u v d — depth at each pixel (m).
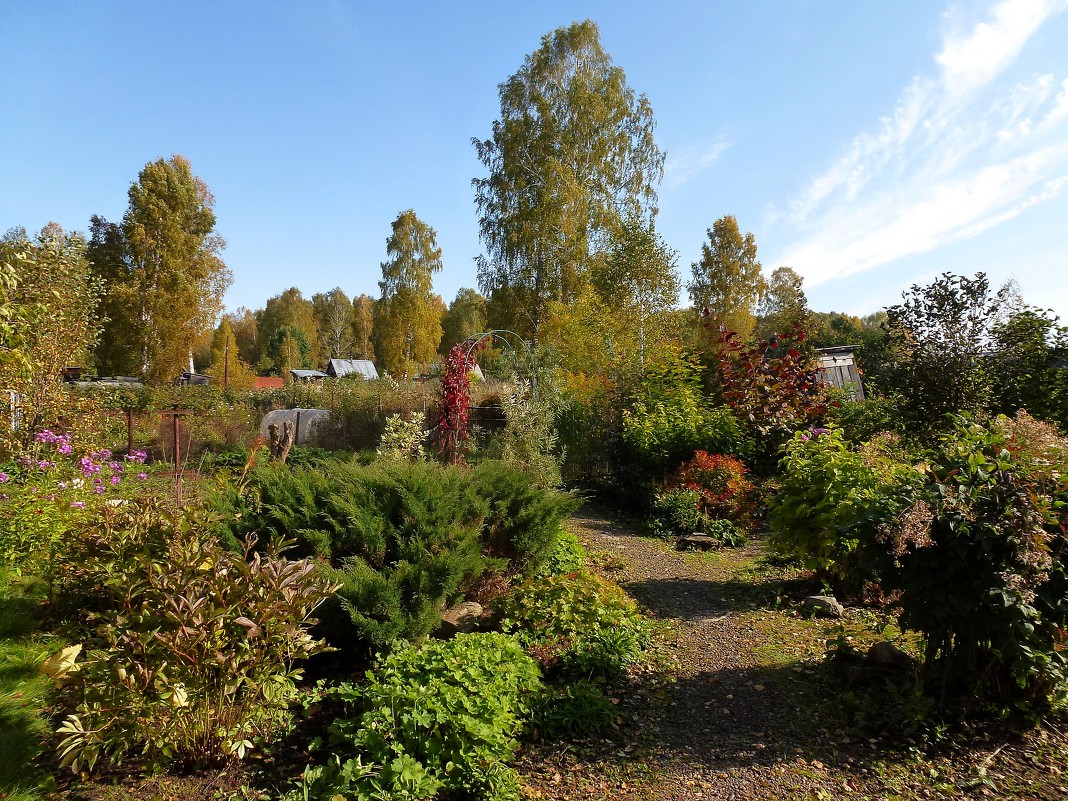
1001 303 7.52
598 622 4.83
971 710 3.49
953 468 3.55
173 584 3.23
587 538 8.04
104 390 12.66
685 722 3.75
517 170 23.72
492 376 16.88
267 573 3.32
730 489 8.65
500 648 3.88
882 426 8.55
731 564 7.01
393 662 3.67
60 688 3.32
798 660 4.43
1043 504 3.15
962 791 2.93
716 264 35.75
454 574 4.50
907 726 3.44
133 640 3.01
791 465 5.95
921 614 3.45
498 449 9.47
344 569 4.51
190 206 32.50
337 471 5.52
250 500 5.11
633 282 17.06
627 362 13.01
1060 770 3.02
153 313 30.50
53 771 3.08
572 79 23.39
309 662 4.36
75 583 4.75
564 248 23.38
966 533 3.23
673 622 5.32
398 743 3.00
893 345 8.05
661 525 8.45
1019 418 3.92
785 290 42.50
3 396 7.80
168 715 3.03
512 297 23.61
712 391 13.05
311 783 2.93
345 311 79.38
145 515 4.42
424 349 40.34
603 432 11.32
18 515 5.36
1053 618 3.22
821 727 3.59
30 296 7.00
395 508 5.10
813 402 10.64
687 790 3.11
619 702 4.00
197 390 19.00
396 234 39.31
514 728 3.46
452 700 3.19
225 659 3.09
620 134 23.84
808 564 5.61
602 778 3.24
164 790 3.01
